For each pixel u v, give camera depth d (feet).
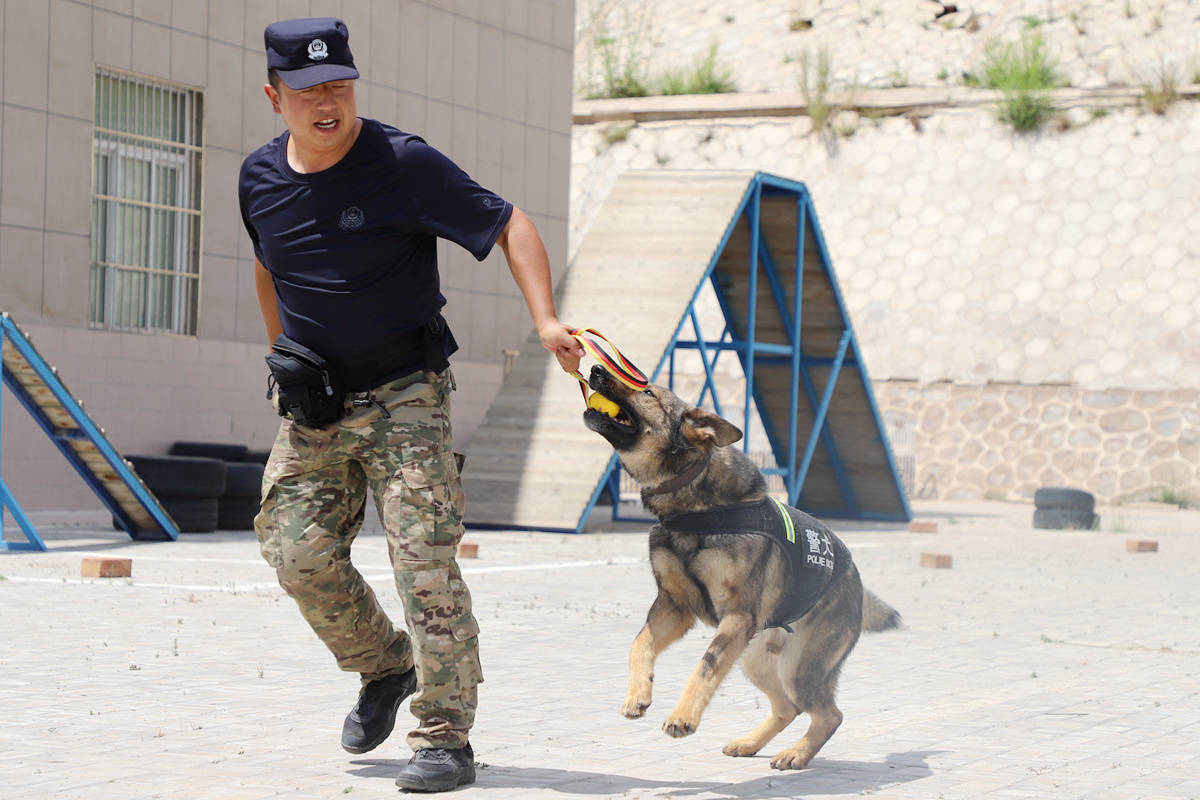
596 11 138.31
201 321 61.05
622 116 121.49
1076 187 103.19
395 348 16.29
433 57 72.18
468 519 56.59
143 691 22.07
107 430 56.90
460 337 73.61
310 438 16.46
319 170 15.99
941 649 29.84
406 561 16.16
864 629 19.81
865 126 112.27
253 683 23.03
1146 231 99.71
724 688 24.66
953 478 98.68
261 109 63.57
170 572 38.60
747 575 17.39
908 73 117.08
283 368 16.08
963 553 54.65
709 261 59.11
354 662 17.49
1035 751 19.67
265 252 16.47
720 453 17.74
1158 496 92.48
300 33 15.56
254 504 54.29
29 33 54.39
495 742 19.27
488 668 25.62
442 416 16.57
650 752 19.02
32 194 54.60
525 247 16.46
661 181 64.03
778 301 67.31
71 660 24.66
